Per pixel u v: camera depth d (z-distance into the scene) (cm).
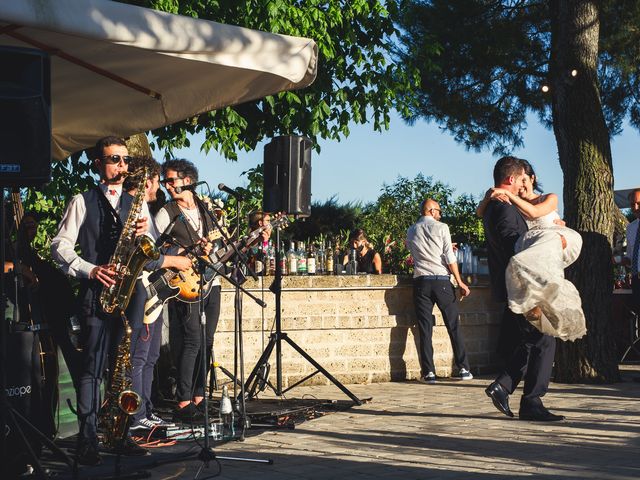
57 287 579
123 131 648
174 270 601
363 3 1205
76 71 564
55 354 525
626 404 727
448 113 1753
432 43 1350
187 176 665
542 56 1711
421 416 675
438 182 2017
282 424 627
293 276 926
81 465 498
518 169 657
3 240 406
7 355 443
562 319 612
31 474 458
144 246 488
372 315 957
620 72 1750
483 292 1034
